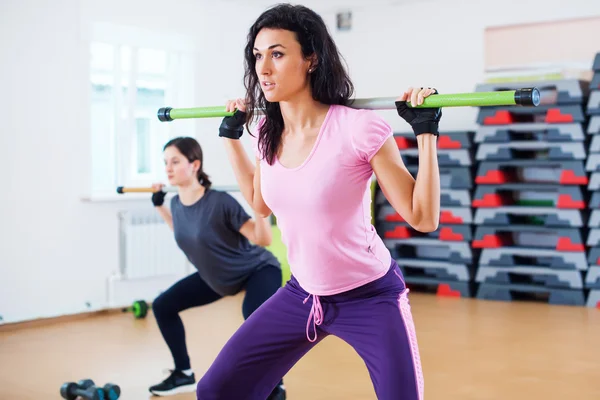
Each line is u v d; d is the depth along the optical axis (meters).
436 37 6.39
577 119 5.48
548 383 3.54
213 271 3.14
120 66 5.59
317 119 1.85
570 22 5.87
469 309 5.42
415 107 1.74
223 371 1.92
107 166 5.67
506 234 6.10
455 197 5.97
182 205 3.15
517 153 5.96
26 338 4.68
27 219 5.04
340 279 1.87
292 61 1.80
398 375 1.76
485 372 3.74
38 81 5.06
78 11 5.25
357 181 1.80
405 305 1.86
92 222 5.39
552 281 5.65
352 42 6.79
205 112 2.28
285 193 1.85
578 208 5.57
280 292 2.00
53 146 5.16
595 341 4.40
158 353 4.28
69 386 3.30
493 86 5.75
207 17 6.09
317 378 3.67
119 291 5.57
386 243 6.29
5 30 4.88
